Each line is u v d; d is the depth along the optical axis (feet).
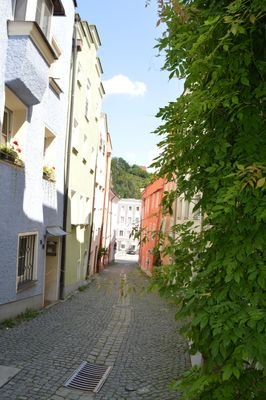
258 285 7.68
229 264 7.66
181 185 9.68
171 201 10.97
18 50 24.31
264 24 7.71
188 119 8.63
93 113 67.00
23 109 29.37
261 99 8.18
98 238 92.22
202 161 8.68
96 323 31.60
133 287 12.21
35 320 30.14
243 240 7.79
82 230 61.67
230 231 8.20
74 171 51.57
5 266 26.84
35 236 33.76
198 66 8.04
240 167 7.38
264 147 7.95
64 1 40.19
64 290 45.52
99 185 87.56
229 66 7.88
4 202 26.11
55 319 31.53
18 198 28.58
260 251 7.82
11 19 24.59
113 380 18.81
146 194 111.24
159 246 11.40
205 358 9.31
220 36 7.90
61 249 44.55
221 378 7.77
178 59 9.09
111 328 30.17
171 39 9.07
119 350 24.14
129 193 239.30
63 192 44.68
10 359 19.99
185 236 10.37
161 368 21.07
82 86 53.78
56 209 40.91
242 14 7.52
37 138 32.78
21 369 18.71
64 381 17.89
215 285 8.47
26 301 31.91
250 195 7.63
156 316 36.96
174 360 22.61
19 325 27.63
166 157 10.19
